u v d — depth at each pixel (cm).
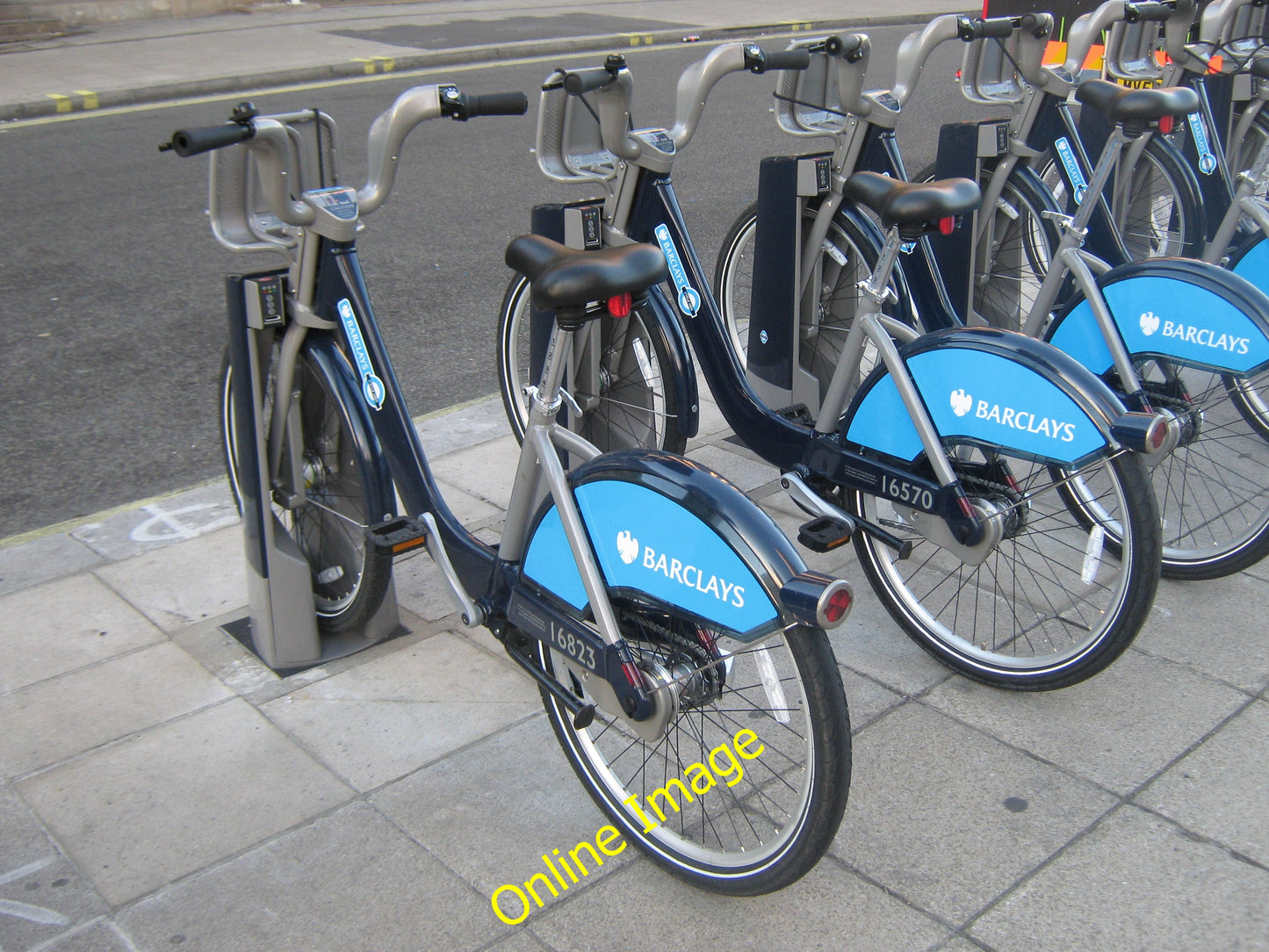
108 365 454
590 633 201
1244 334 278
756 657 235
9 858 216
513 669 273
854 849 214
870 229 345
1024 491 256
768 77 1028
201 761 242
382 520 254
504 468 371
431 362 459
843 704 181
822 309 375
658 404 335
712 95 952
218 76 1009
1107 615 242
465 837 221
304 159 240
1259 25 478
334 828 223
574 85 271
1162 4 378
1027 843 214
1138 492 232
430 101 241
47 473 375
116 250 584
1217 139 437
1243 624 280
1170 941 192
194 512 348
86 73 1040
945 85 970
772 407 374
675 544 188
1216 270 284
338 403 253
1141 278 292
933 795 227
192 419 413
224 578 313
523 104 248
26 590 307
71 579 313
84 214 643
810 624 171
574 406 228
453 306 513
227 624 291
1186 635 277
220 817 226
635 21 1390
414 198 668
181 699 263
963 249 381
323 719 255
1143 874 206
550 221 323
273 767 240
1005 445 248
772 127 832
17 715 257
